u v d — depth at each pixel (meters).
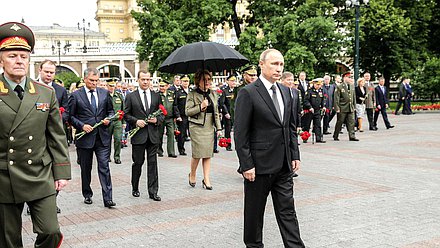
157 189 7.93
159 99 8.05
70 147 16.55
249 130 4.65
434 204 7.04
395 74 35.53
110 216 6.91
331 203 7.21
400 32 31.27
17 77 3.93
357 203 7.17
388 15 30.53
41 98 4.05
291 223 4.64
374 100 18.58
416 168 10.06
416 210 6.71
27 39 3.93
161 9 26.75
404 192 7.84
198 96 8.36
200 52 7.93
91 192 7.80
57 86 7.35
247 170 4.55
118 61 56.44
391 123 21.39
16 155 3.89
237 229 6.07
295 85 14.01
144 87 7.90
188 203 7.53
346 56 32.94
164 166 11.47
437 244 5.29
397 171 9.77
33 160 3.96
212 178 9.59
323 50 25.53
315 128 14.96
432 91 31.59
